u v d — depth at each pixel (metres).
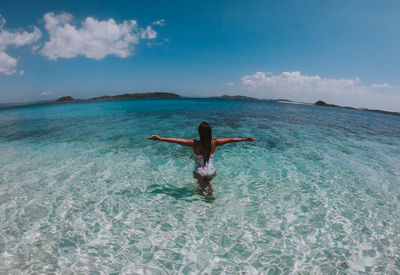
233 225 3.05
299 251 2.55
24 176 4.65
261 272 2.24
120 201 3.66
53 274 2.16
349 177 4.89
